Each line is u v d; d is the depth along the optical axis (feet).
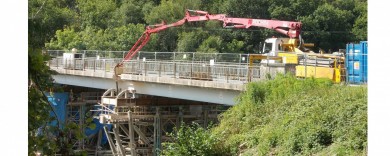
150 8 293.23
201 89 119.24
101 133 164.66
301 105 85.66
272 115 89.71
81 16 291.99
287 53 111.55
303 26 257.55
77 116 184.24
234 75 112.78
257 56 111.24
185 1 284.82
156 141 134.41
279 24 128.88
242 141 87.61
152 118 135.64
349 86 85.61
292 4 263.70
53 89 32.73
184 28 269.23
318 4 263.49
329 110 77.30
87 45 259.19
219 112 139.85
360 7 262.06
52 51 222.48
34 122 30.22
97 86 169.37
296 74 104.12
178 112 138.92
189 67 126.21
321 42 256.11
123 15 290.97
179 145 87.35
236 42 258.37
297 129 77.30
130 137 132.57
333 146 70.64
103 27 287.89
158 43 270.46
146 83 140.97
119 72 152.05
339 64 101.91
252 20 135.85
